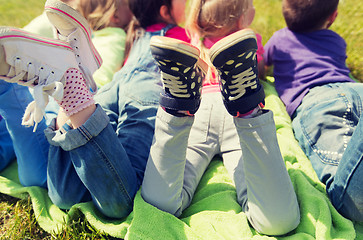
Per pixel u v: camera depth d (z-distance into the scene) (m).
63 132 1.36
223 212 1.45
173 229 1.39
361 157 1.27
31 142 1.58
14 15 3.75
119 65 2.30
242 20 1.83
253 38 1.12
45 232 1.55
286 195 1.31
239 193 1.54
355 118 1.68
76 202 1.56
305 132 1.80
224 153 1.75
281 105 2.09
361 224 1.50
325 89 1.88
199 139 1.72
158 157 1.36
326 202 1.47
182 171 1.41
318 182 1.65
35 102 1.28
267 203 1.31
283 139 1.85
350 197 1.38
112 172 1.38
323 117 1.73
